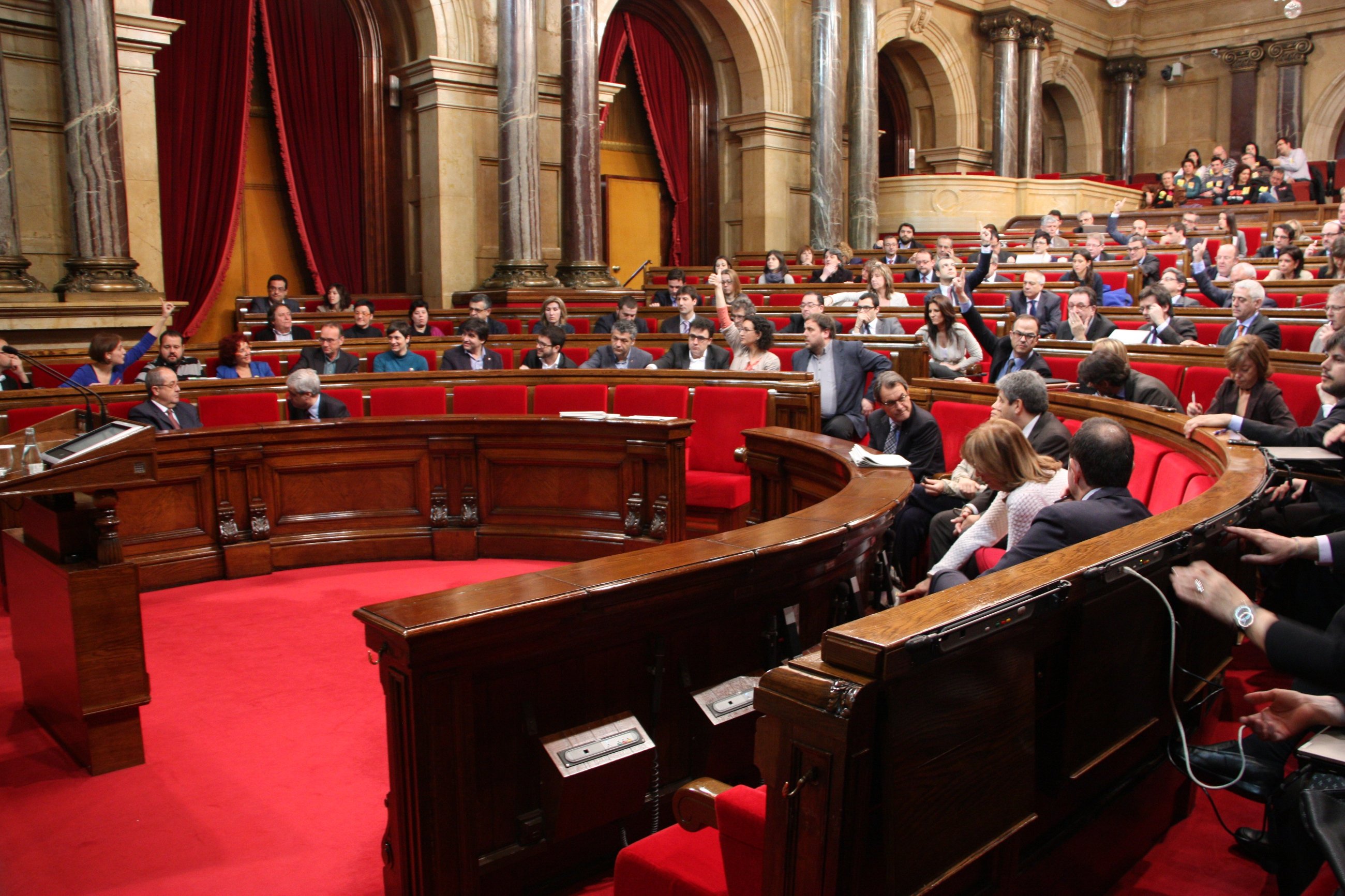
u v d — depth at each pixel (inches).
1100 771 85.7
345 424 213.6
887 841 58.2
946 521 166.7
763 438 182.4
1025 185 671.8
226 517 205.9
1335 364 140.9
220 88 435.2
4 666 161.2
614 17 583.2
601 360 278.4
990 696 65.5
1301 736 93.9
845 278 489.1
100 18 349.1
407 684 78.5
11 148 343.6
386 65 486.0
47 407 219.0
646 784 92.3
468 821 82.7
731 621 101.8
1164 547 82.2
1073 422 194.5
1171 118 854.5
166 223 426.6
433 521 221.8
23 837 109.4
